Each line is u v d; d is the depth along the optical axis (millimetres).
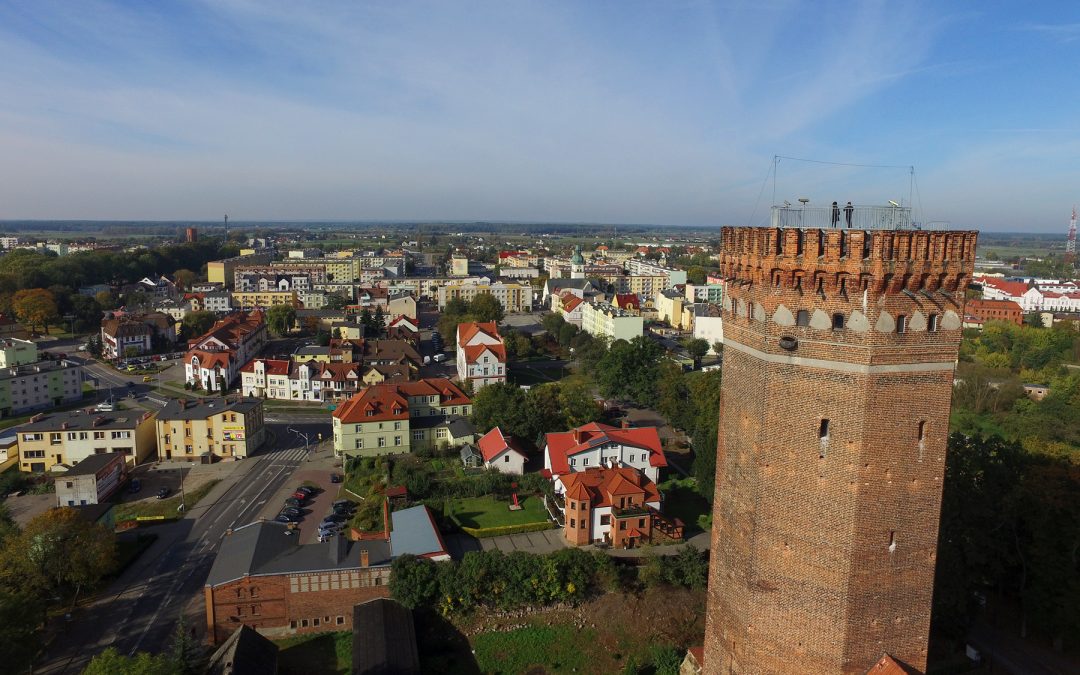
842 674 35656
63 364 183500
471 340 197625
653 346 172750
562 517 107375
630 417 165625
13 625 68125
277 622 80875
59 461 133000
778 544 36906
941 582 70688
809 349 35062
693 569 86125
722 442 41938
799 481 35969
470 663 77250
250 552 83875
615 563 89812
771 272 35844
